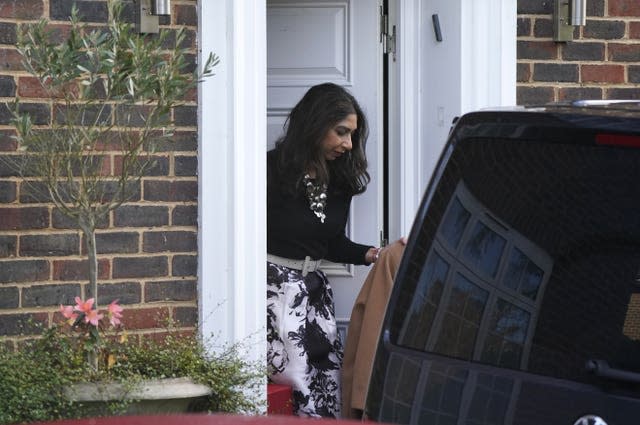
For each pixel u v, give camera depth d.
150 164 8.28
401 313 5.34
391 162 9.95
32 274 8.07
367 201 9.91
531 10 9.31
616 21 9.45
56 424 3.43
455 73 9.31
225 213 8.45
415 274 5.34
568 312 4.79
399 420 5.21
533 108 5.22
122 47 7.39
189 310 8.43
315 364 9.12
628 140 4.78
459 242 5.20
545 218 4.93
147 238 8.32
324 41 9.94
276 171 9.05
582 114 4.94
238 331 8.45
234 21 8.41
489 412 4.91
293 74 9.95
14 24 8.02
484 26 9.23
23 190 8.03
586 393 4.66
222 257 8.45
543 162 5.00
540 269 4.89
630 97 9.49
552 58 9.36
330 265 9.84
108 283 8.24
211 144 8.41
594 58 9.43
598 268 4.75
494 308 5.00
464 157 5.29
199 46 8.41
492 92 9.23
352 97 9.17
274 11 9.94
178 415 3.49
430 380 5.12
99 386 7.24
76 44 7.36
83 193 7.53
